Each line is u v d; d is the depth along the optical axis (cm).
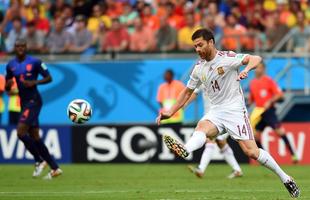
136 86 8356
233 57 3691
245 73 3534
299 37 8219
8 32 8944
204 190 4375
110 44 8481
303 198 3791
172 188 4550
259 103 6756
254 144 3725
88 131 7300
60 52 8531
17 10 9025
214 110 3781
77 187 4675
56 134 7356
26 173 6044
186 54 8281
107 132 7256
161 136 7169
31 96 5350
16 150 7369
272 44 8231
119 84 8381
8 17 8988
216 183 4934
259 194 4072
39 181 5200
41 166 5562
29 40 8700
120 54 8419
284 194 4062
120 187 4656
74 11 8950
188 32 8381
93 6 9019
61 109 8444
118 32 8488
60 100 8444
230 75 3722
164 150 7156
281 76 7994
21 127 5325
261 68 6738
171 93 7281
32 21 8788
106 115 8381
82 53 8506
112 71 8394
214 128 3750
